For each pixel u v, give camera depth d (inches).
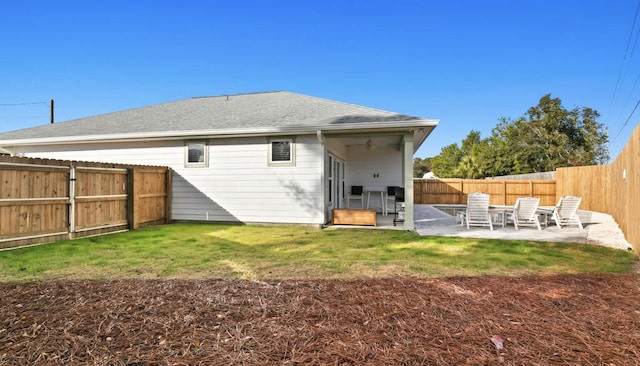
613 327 105.4
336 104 425.1
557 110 1126.4
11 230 230.1
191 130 362.0
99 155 408.2
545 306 123.0
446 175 1797.5
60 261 193.2
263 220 363.6
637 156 225.1
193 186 381.7
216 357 87.0
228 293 135.8
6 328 102.4
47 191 253.1
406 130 327.3
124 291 138.2
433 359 85.8
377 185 500.7
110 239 269.4
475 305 123.4
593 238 278.4
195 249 230.2
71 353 88.1
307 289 141.4
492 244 249.6
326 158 365.7
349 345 93.0
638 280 157.2
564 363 84.5
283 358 86.6
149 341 95.1
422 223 383.2
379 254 214.7
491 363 84.3
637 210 218.1
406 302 126.3
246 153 367.2
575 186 606.5
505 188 678.5
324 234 300.2
